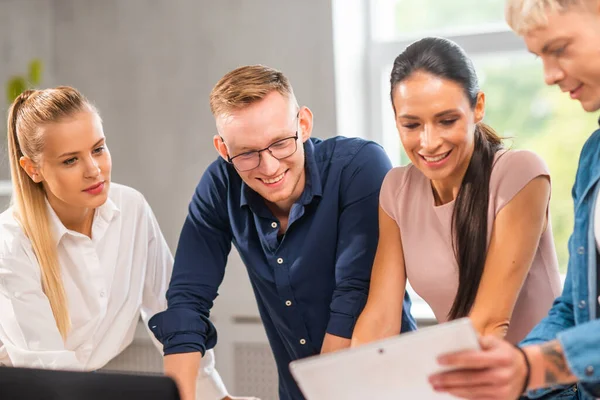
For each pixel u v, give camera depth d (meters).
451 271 1.74
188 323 1.93
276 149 1.79
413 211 1.79
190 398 1.88
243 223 2.02
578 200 1.49
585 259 1.44
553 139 3.28
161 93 3.53
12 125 2.03
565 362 1.25
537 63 3.27
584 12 1.28
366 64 3.42
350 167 1.95
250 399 2.16
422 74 1.59
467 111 1.61
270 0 3.30
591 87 1.32
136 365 3.61
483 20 3.33
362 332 1.79
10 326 2.00
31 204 2.05
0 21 3.53
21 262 2.03
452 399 1.21
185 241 2.07
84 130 1.95
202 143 3.47
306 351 2.05
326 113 3.25
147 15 3.53
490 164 1.69
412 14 3.44
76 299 2.12
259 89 1.78
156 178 3.56
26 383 1.17
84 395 1.15
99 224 2.14
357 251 1.91
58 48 3.70
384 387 1.17
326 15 3.21
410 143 1.64
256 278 2.05
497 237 1.66
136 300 2.22
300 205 1.93
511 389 1.22
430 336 1.13
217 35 3.41
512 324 1.77
